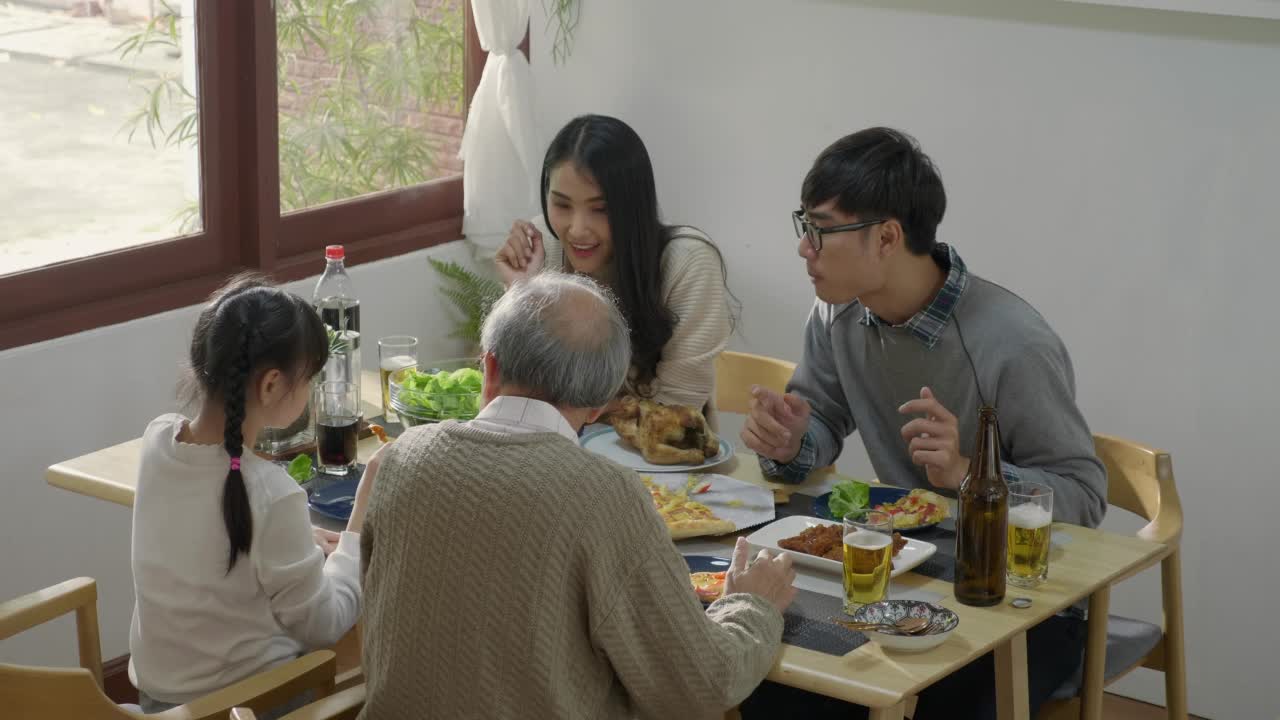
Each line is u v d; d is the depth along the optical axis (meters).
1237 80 3.12
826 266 2.27
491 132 3.89
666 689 1.57
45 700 1.63
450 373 2.68
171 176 3.30
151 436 1.92
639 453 2.44
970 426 2.38
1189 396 3.30
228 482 1.84
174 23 3.24
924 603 1.82
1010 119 3.44
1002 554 1.87
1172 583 2.38
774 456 2.30
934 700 2.21
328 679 1.85
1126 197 3.31
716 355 2.83
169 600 1.90
